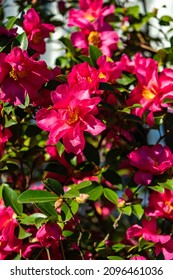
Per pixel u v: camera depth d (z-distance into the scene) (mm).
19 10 1118
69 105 791
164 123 904
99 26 1012
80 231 826
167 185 820
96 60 897
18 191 951
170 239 841
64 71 970
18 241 810
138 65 884
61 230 794
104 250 870
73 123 791
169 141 986
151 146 892
